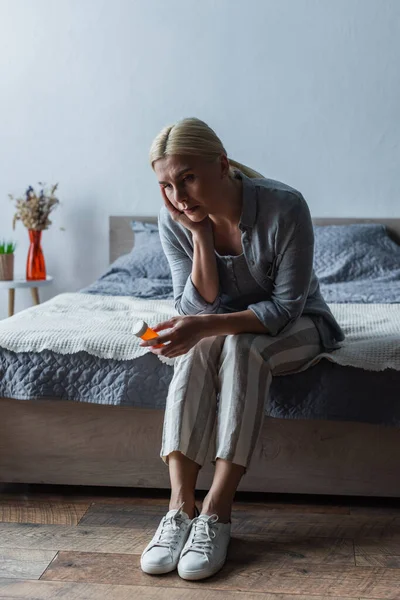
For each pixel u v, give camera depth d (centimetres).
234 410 169
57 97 384
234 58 369
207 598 146
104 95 380
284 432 194
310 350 188
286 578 154
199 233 184
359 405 186
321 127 367
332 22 361
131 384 193
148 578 154
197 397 174
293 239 179
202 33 370
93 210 389
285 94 367
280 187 182
